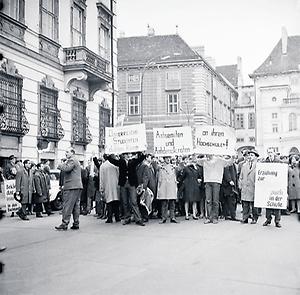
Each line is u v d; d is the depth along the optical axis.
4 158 16.58
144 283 6.23
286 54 43.78
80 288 6.03
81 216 15.30
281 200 11.98
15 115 17.25
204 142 13.21
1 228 12.02
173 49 51.91
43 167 15.53
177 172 14.50
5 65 16.75
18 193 14.04
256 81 44.00
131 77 51.69
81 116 23.05
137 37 54.16
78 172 11.86
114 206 13.49
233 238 10.01
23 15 18.31
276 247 8.88
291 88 42.81
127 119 51.25
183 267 7.16
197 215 14.91
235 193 13.69
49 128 19.69
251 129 64.88
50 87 19.95
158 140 14.45
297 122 41.38
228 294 5.68
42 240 9.98
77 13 23.64
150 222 13.25
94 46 25.11
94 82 23.86
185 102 50.44
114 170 12.99
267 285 6.09
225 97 62.59
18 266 7.37
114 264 7.45
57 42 21.03
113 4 27.91
